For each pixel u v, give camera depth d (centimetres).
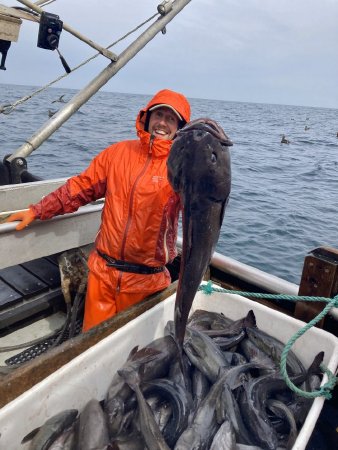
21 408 169
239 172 1767
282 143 3125
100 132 2480
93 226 328
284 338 247
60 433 180
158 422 198
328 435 232
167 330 244
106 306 274
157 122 254
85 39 411
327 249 260
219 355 229
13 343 296
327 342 228
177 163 168
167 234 260
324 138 3941
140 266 263
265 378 219
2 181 447
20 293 319
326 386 197
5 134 1894
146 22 461
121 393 203
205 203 165
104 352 204
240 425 196
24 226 275
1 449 165
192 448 180
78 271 317
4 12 340
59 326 318
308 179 1723
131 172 252
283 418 209
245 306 261
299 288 274
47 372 186
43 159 1500
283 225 1020
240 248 857
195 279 174
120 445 176
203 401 200
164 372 222
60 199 275
